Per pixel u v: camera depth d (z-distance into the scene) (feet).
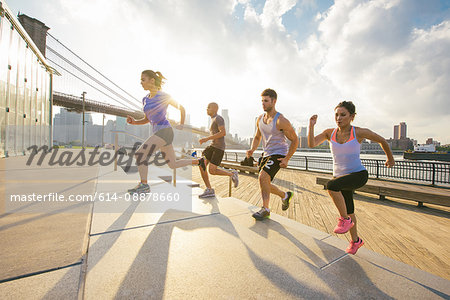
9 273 2.89
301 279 3.09
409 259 7.29
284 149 7.50
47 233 4.22
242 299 2.62
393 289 3.06
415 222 10.80
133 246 3.84
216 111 9.65
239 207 7.88
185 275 3.05
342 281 3.13
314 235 7.08
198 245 3.97
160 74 8.11
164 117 8.05
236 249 3.86
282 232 5.81
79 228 4.53
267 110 7.48
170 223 5.01
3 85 29.12
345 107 5.53
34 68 39.40
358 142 5.53
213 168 9.27
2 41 28.55
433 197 12.80
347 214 5.44
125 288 2.71
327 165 35.53
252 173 28.14
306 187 19.74
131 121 9.27
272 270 3.27
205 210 6.14
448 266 6.86
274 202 14.21
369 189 15.85
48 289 2.63
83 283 2.78
